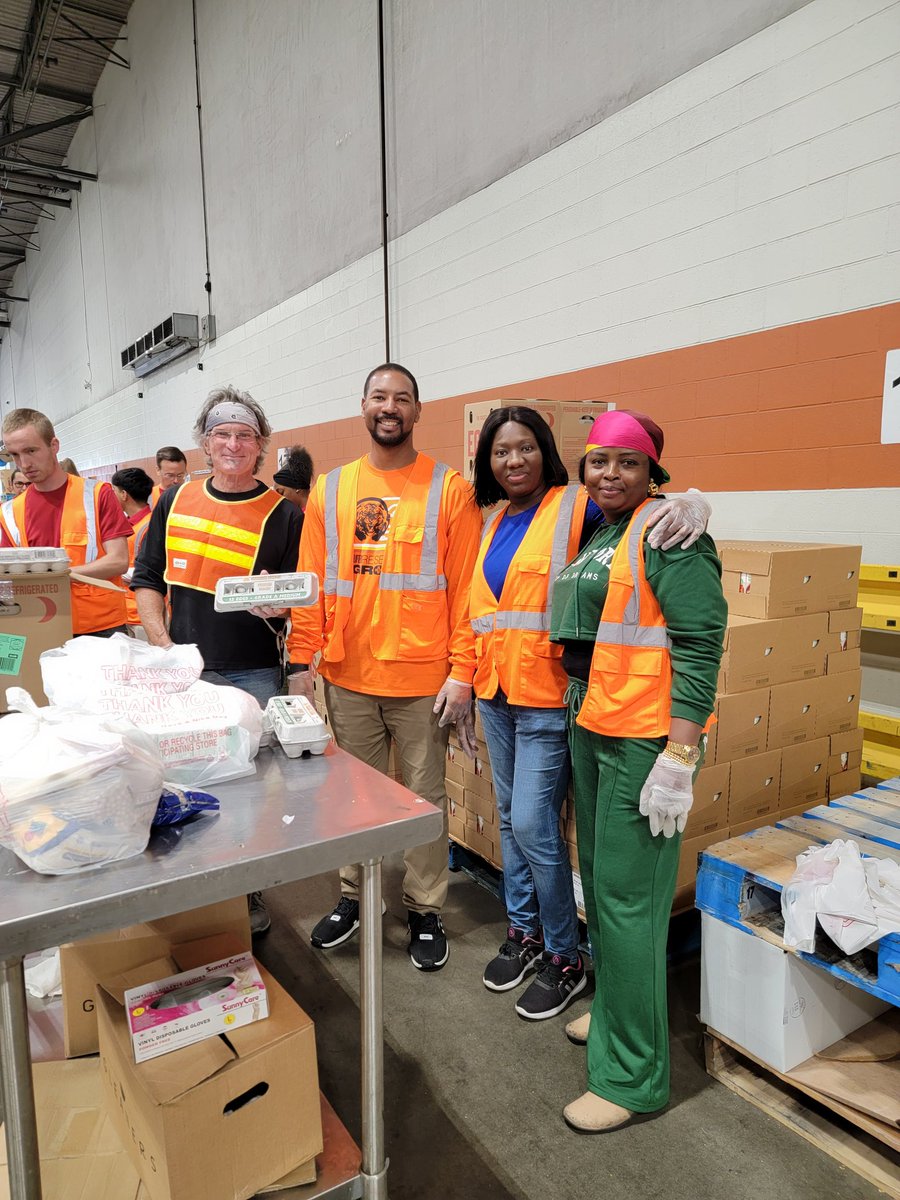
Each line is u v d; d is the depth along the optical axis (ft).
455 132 14.01
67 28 29.94
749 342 9.45
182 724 4.19
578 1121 5.29
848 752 8.10
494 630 6.40
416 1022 6.48
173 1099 3.68
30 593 5.35
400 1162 5.10
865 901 4.88
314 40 17.90
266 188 20.97
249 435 7.26
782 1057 5.27
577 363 11.91
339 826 3.70
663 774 4.68
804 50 8.59
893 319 8.08
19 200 42.45
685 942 7.22
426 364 15.48
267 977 4.62
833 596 7.66
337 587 7.02
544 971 6.68
